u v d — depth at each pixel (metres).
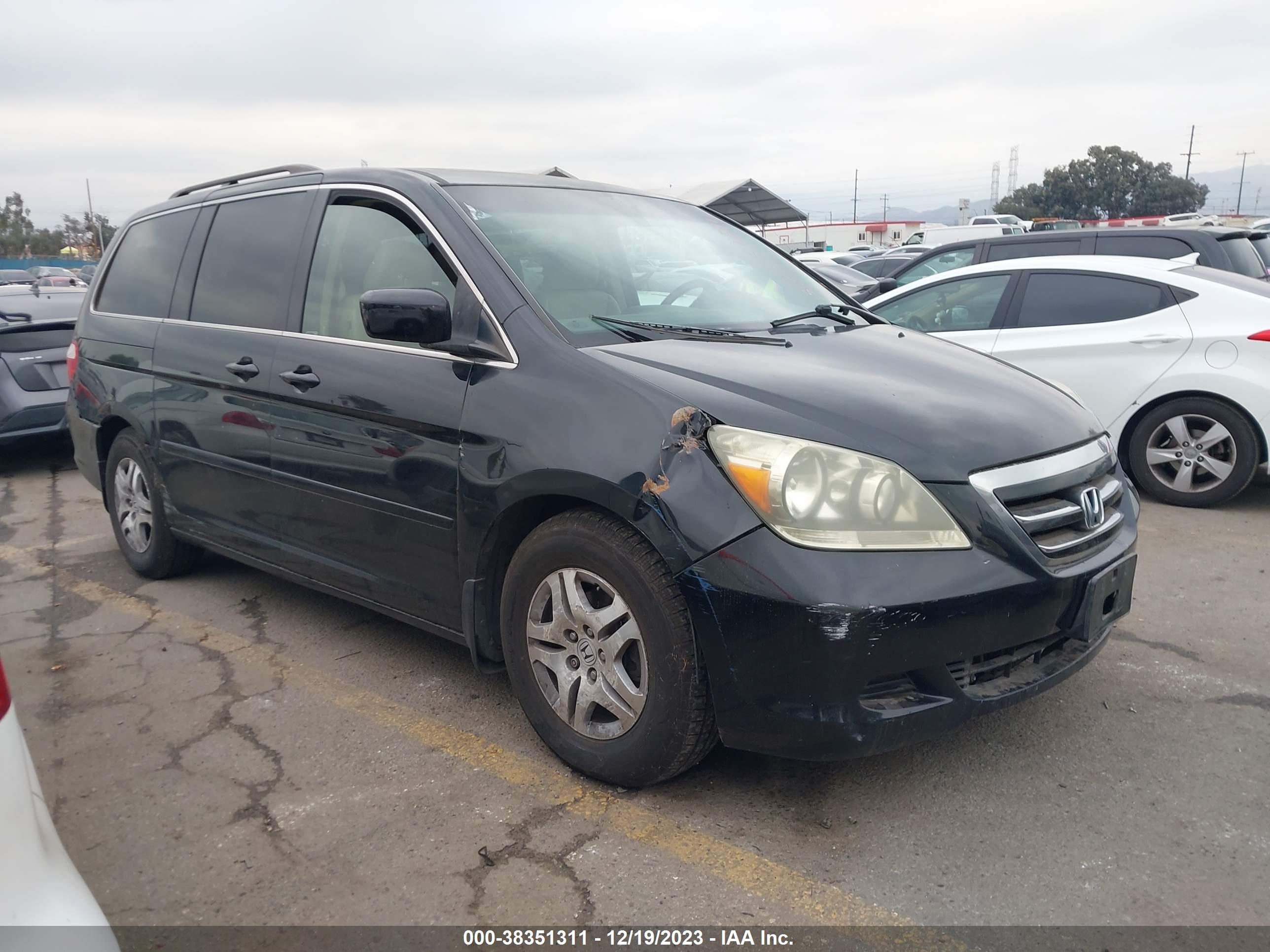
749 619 2.43
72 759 3.17
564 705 2.90
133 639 4.18
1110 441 3.26
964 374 3.15
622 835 2.66
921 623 2.40
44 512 6.67
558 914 2.36
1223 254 7.32
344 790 2.93
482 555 3.00
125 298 4.82
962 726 3.25
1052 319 6.39
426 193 3.44
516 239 3.34
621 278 3.46
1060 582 2.62
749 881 2.47
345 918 2.36
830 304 3.98
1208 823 2.70
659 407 2.64
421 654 3.95
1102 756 3.05
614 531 2.67
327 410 3.43
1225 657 3.78
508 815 2.78
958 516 2.52
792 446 2.48
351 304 3.53
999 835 2.65
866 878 2.48
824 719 2.42
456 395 3.03
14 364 7.65
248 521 3.98
